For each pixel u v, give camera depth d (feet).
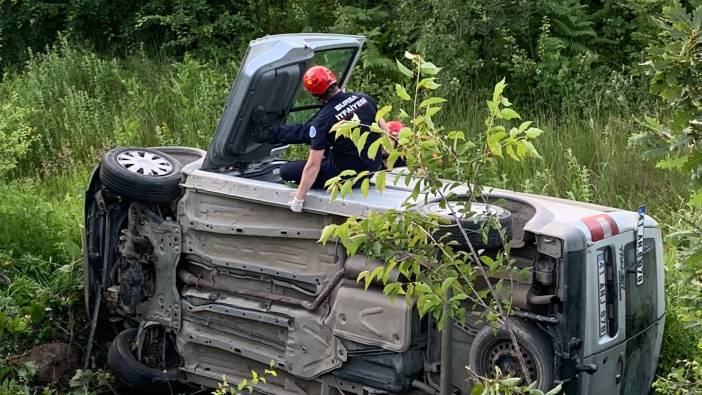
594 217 17.19
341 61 22.24
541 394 10.72
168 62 42.78
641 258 17.92
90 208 22.76
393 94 35.27
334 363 18.49
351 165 18.81
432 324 17.81
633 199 28.58
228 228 19.85
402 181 19.66
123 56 45.06
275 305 19.53
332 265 18.54
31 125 36.76
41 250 25.79
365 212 17.87
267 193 19.22
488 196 18.94
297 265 19.13
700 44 8.59
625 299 17.58
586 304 16.62
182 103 37.32
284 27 43.34
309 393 19.48
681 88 8.77
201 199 20.42
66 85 38.47
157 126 34.17
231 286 20.34
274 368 19.79
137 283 21.44
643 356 18.48
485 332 16.94
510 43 38.09
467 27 37.17
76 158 35.47
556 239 16.38
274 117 20.74
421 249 11.93
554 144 31.30
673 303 21.44
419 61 11.05
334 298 18.49
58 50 45.27
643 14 36.27
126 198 21.35
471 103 35.42
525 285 16.61
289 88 20.59
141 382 21.36
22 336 23.20
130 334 22.21
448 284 11.35
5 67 45.11
